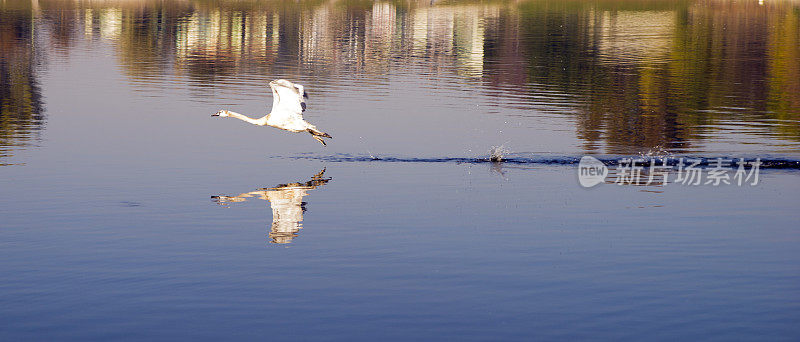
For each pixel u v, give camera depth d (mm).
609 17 73062
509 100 32062
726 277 13477
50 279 13281
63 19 63969
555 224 16547
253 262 14180
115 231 15844
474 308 12195
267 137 24812
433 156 22641
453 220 16734
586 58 45375
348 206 17750
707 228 16281
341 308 12188
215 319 11789
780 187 19656
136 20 65000
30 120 26844
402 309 12172
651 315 11938
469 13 77062
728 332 11383
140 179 19828
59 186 19078
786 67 42219
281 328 11516
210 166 21250
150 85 34469
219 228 16141
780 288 12992
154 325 11602
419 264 14109
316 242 15297
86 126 26016
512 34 58688
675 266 14031
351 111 28766
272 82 17875
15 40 50250
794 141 24828
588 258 14406
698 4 87875
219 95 32219
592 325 11602
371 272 13719
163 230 15977
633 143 24500
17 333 11352
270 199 18297
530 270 13828
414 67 41906
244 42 52656
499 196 18688
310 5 84438
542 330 11445
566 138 25109
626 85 36469
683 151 23578
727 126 27250
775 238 15656
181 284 13117
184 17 68375
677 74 39781
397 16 73625
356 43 52844
